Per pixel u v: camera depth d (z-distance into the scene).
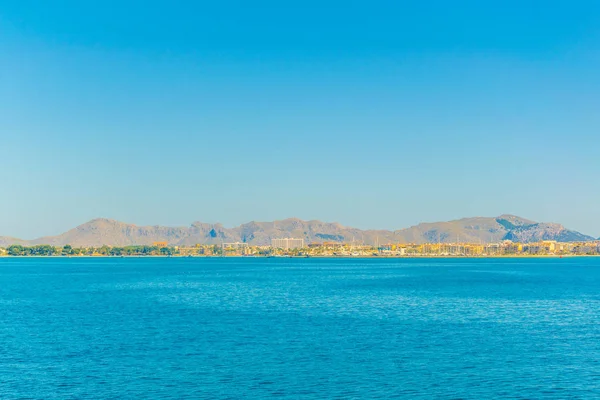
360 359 77.12
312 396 61.53
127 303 148.38
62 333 97.88
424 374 69.75
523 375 69.50
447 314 122.19
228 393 62.50
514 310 129.75
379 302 147.75
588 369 72.25
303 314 122.19
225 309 132.38
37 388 64.31
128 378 68.12
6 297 169.25
